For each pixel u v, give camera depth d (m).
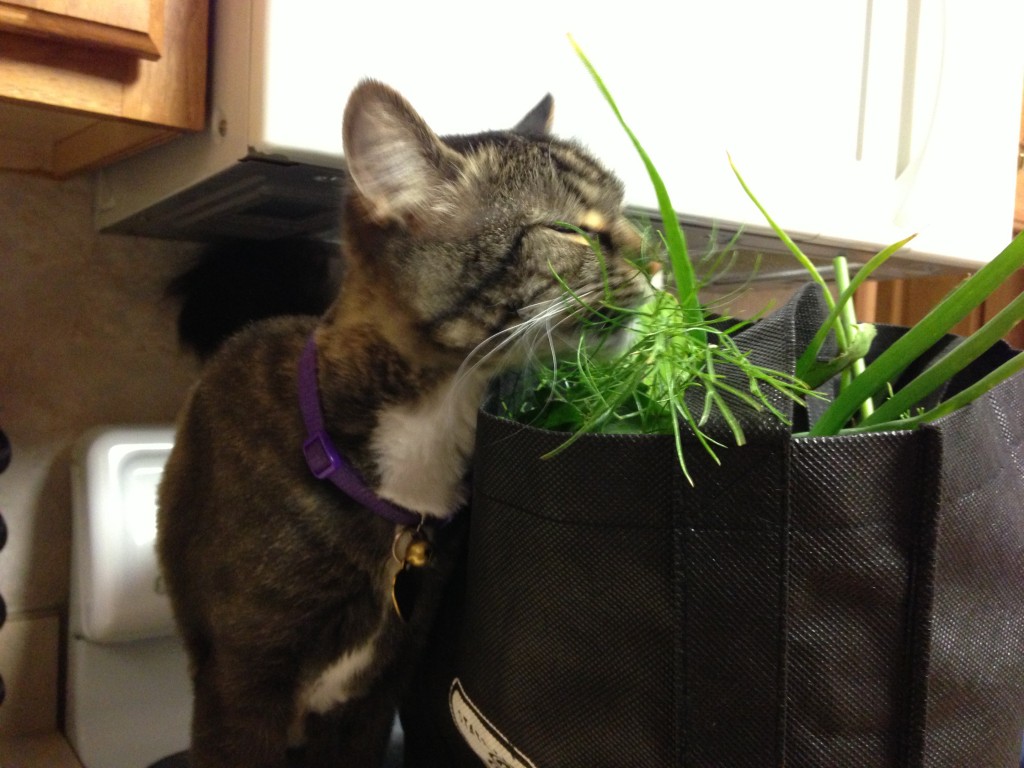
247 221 0.59
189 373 0.66
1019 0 0.65
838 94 0.59
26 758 0.57
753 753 0.31
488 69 0.46
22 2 0.37
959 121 0.63
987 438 0.34
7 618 0.58
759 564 0.31
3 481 0.59
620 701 0.33
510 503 0.35
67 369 0.61
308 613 0.44
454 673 0.42
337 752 0.51
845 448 0.31
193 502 0.48
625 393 0.34
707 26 0.53
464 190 0.46
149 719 0.60
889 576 0.31
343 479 0.44
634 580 0.32
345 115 0.40
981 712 0.34
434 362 0.45
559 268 0.46
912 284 0.97
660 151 0.52
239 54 0.41
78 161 0.55
